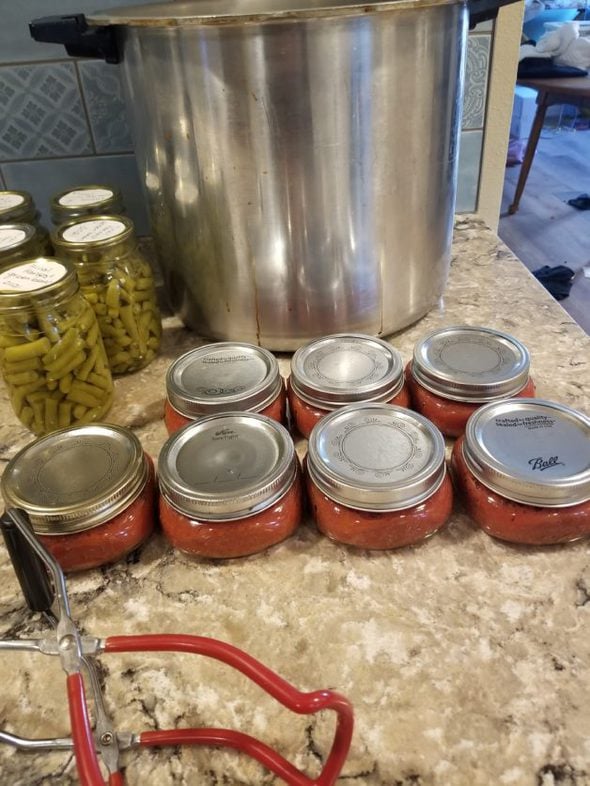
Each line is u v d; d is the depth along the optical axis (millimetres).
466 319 625
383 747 296
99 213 623
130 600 375
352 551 398
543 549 392
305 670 331
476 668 328
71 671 280
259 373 499
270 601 370
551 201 1824
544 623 349
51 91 697
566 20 1843
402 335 606
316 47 417
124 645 285
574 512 376
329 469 391
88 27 481
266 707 318
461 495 420
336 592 373
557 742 295
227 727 310
